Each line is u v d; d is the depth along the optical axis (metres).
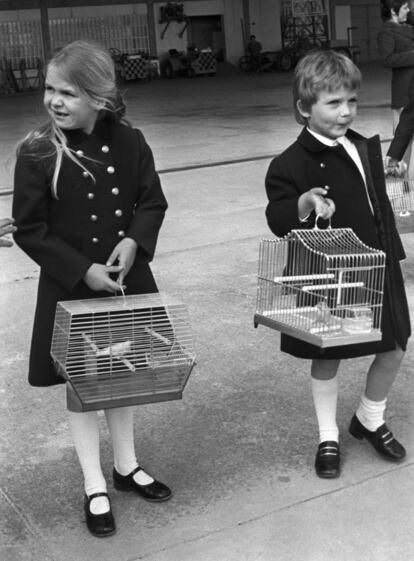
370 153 3.01
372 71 29.92
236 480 3.11
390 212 3.04
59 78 2.65
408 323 3.04
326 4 37.12
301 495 2.99
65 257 2.70
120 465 3.03
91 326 2.68
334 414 3.18
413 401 3.68
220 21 35.94
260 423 3.54
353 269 2.82
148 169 2.90
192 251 6.20
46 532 2.83
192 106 19.06
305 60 2.95
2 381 4.05
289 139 11.82
